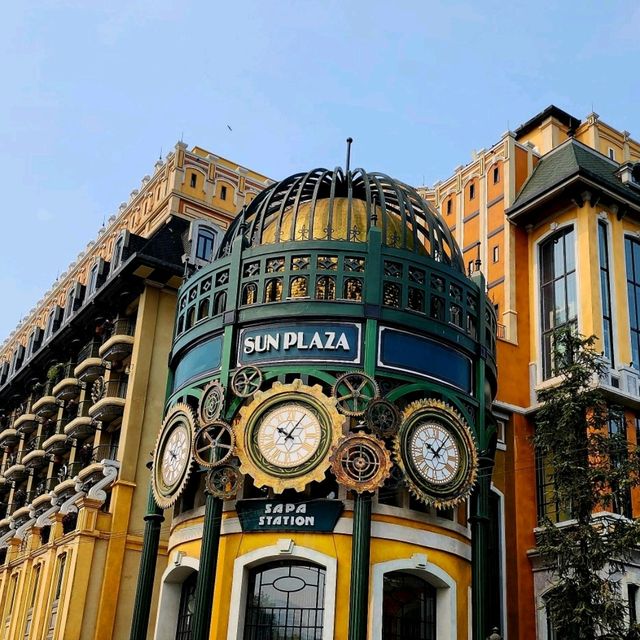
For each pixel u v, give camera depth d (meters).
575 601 23.80
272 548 25.03
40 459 46.84
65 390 44.28
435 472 26.03
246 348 27.22
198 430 26.58
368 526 24.39
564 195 38.56
